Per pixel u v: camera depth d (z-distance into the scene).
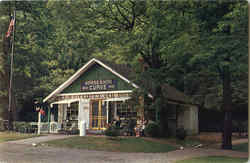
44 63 36.25
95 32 24.12
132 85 23.22
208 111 37.50
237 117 34.88
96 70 25.81
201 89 34.81
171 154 16.36
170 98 25.73
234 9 15.89
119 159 14.29
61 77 37.78
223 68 17.78
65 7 22.72
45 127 26.83
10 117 27.70
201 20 18.23
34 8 31.91
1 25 30.47
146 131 22.41
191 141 23.61
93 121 25.39
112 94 24.73
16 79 35.81
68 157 14.54
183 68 20.91
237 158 15.12
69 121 26.88
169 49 17.23
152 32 18.62
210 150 18.72
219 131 36.44
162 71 21.80
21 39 32.75
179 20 17.84
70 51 37.09
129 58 22.53
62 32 26.03
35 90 37.03
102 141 19.06
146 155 15.74
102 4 23.25
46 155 15.00
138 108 22.56
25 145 18.59
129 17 24.02
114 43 23.28
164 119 23.47
